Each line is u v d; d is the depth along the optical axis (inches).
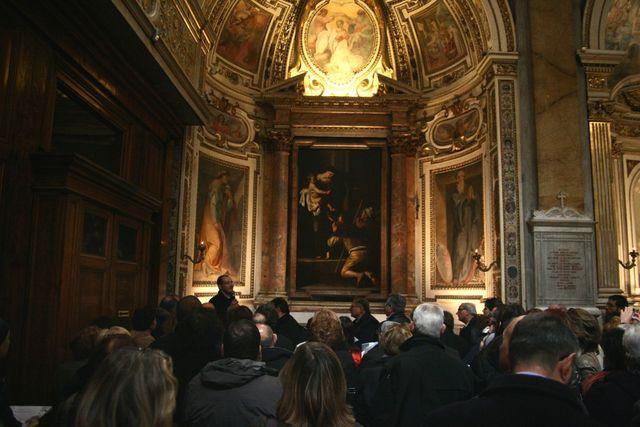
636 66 578.6
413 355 152.8
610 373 131.8
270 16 622.5
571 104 498.0
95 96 310.5
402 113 622.5
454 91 594.2
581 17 523.5
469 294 554.3
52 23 255.3
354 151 636.1
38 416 143.4
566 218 478.0
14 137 234.1
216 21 554.3
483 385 191.5
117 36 299.4
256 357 131.7
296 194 628.7
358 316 324.8
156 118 403.9
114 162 348.8
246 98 619.8
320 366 98.4
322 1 635.5
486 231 528.1
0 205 226.4
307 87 644.1
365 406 168.9
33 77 246.1
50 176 246.8
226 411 118.5
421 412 145.1
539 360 91.5
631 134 639.1
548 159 490.6
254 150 622.2
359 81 642.8
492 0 515.8
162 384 79.0
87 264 290.2
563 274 473.7
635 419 101.3
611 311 362.6
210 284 560.7
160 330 252.5
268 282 614.5
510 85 506.3
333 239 624.4
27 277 242.7
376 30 636.7
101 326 197.9
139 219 373.7
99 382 77.7
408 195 621.6
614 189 634.2
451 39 593.3
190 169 510.6
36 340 240.4
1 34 227.9
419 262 611.5
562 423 83.7
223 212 584.1
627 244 630.5
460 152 582.9
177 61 370.9
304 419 96.0
